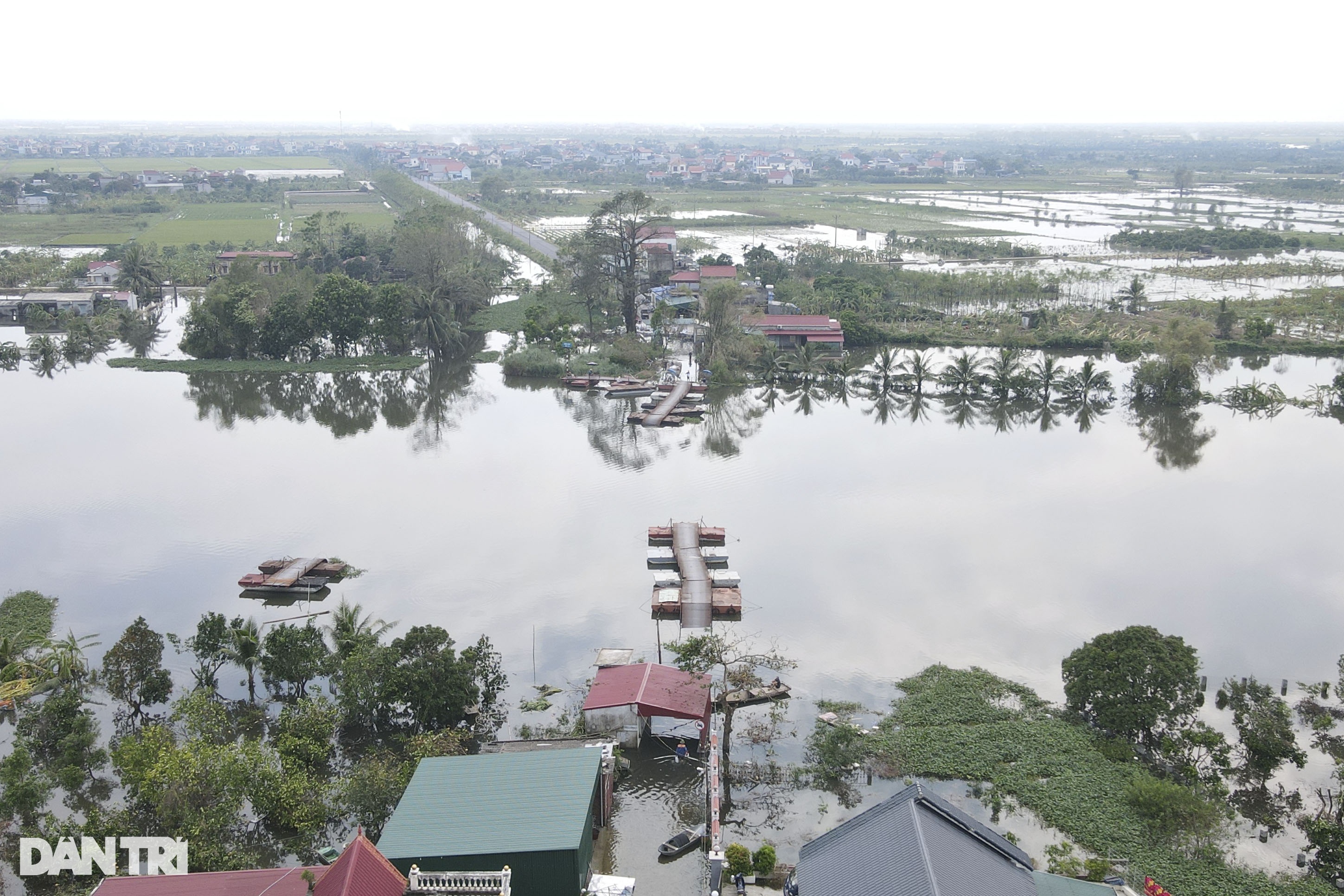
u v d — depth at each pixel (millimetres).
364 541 101938
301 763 64188
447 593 90875
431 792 56312
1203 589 91188
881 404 156125
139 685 74250
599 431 141000
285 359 175500
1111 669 70000
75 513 108375
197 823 56969
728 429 142500
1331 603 88500
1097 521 107000
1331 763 67625
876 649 80875
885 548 100125
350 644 75625
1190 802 59438
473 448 132750
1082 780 63531
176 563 96750
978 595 89938
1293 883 54719
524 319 197500
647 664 73750
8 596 89125
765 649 81062
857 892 46750
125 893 48250
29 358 173875
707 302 172875
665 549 99688
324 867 49219
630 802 63219
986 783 64438
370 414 148625
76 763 65562
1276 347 176750
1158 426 142000
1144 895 53469
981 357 175375
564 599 90062
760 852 55844
